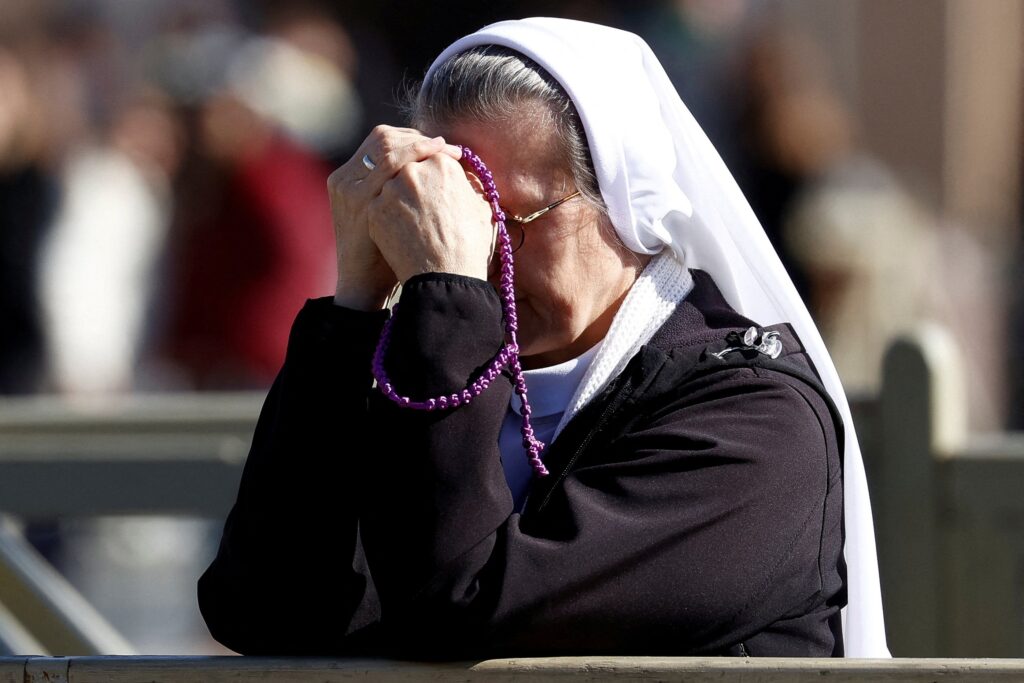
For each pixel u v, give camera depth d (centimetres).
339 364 712
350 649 744
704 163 809
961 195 2767
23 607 1173
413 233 720
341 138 2320
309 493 712
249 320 2133
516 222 756
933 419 1178
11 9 2419
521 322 778
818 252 2194
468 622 685
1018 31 2819
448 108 766
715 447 722
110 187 2200
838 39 2656
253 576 721
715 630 700
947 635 1184
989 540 1172
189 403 1384
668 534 699
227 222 2142
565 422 766
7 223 2202
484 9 2459
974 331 2253
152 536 1819
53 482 1311
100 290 2202
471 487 690
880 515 1197
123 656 708
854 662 650
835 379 825
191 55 2252
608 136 754
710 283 823
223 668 695
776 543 712
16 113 2220
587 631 693
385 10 2483
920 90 2734
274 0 2395
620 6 2416
